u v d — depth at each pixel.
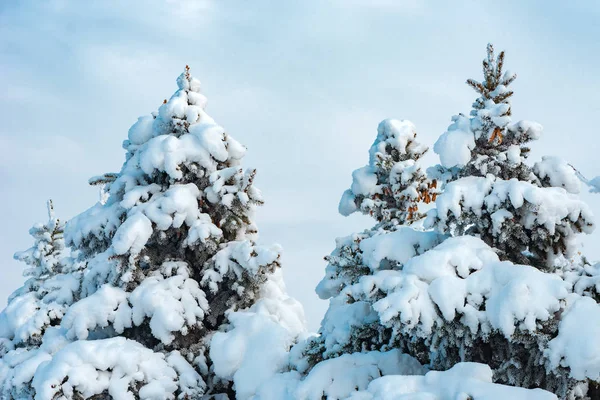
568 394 6.57
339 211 12.70
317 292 10.66
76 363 9.37
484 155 8.34
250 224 13.52
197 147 12.55
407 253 8.28
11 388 10.76
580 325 5.82
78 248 13.27
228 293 12.70
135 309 11.29
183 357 11.16
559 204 7.26
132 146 13.79
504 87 8.45
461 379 5.88
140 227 11.45
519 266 6.59
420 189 11.73
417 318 6.39
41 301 15.19
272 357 9.65
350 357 8.06
